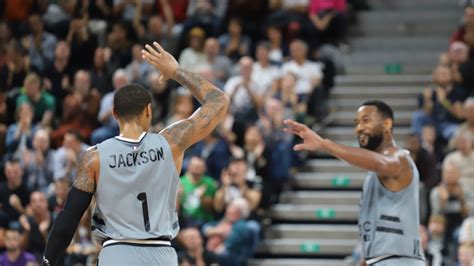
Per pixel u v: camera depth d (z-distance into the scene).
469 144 19.39
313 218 20.19
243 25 24.44
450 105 21.14
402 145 21.67
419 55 24.80
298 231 19.83
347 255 19.53
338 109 22.86
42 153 19.78
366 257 10.09
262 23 24.45
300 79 22.14
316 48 23.81
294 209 20.17
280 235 19.86
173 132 8.40
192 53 22.98
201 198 18.98
